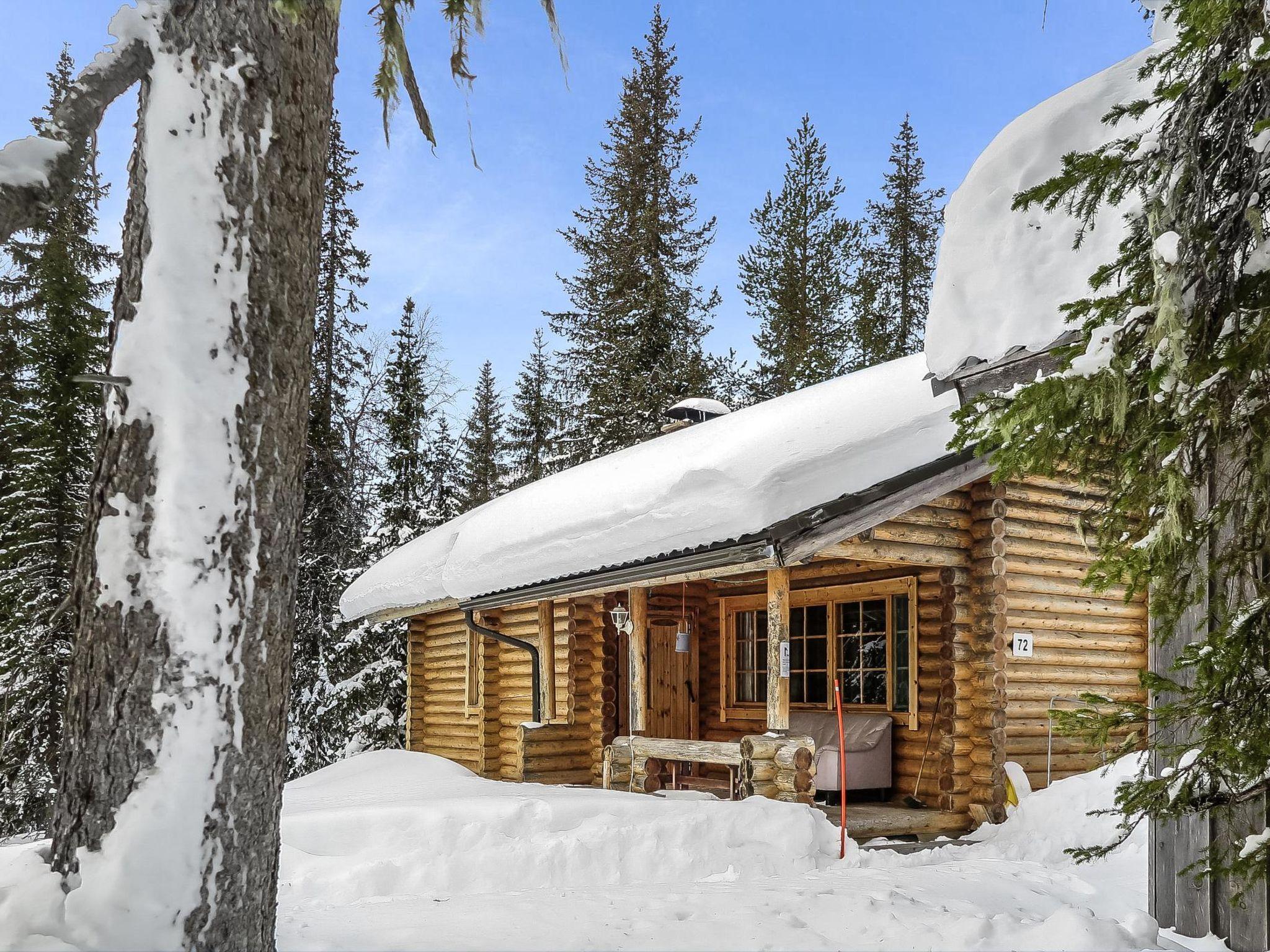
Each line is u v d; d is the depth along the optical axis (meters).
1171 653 5.25
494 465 37.59
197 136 3.68
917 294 31.62
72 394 18.42
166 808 3.46
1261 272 4.05
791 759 8.34
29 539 17.84
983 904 5.82
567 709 12.53
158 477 3.59
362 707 21.41
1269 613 3.86
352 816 8.37
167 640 3.54
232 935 3.56
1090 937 4.41
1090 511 4.53
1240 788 4.11
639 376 24.48
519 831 8.06
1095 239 5.39
